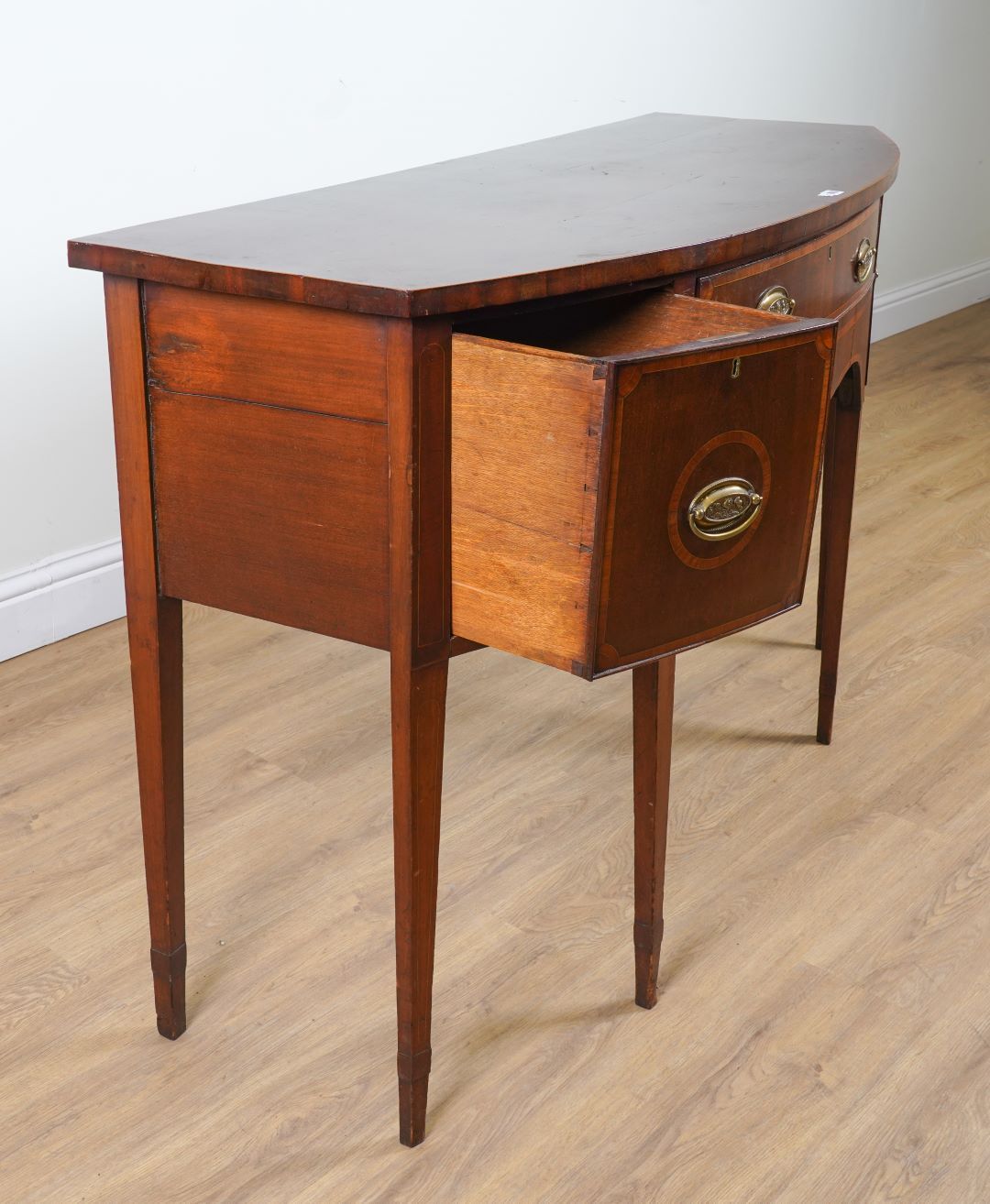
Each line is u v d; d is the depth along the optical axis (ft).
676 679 7.97
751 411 3.89
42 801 6.70
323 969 5.60
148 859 4.97
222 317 4.06
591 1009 5.40
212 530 4.37
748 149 6.35
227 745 7.19
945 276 15.99
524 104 10.51
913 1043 5.22
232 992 5.47
